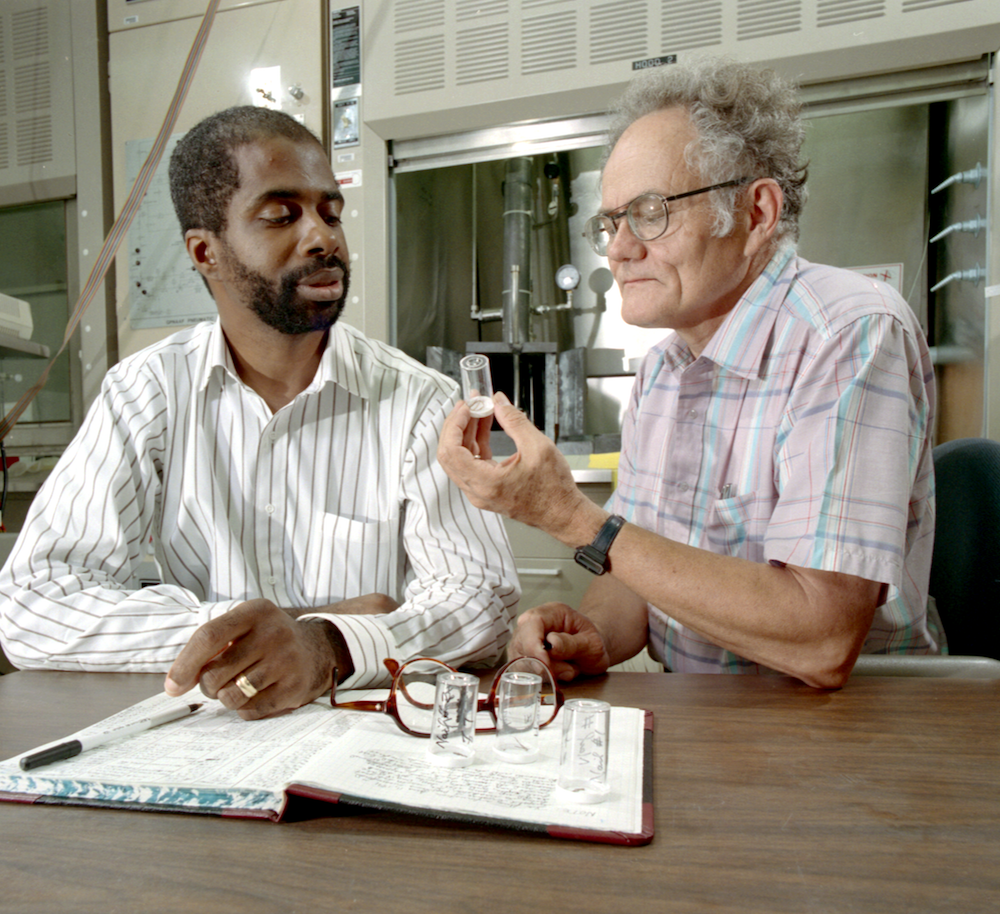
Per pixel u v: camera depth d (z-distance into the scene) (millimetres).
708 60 1030
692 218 975
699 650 1089
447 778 488
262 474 1114
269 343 1098
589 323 2713
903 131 2346
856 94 1987
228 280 1048
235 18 2270
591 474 2098
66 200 2436
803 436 852
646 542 801
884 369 838
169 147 2297
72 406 2418
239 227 1005
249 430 1117
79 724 637
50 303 2471
